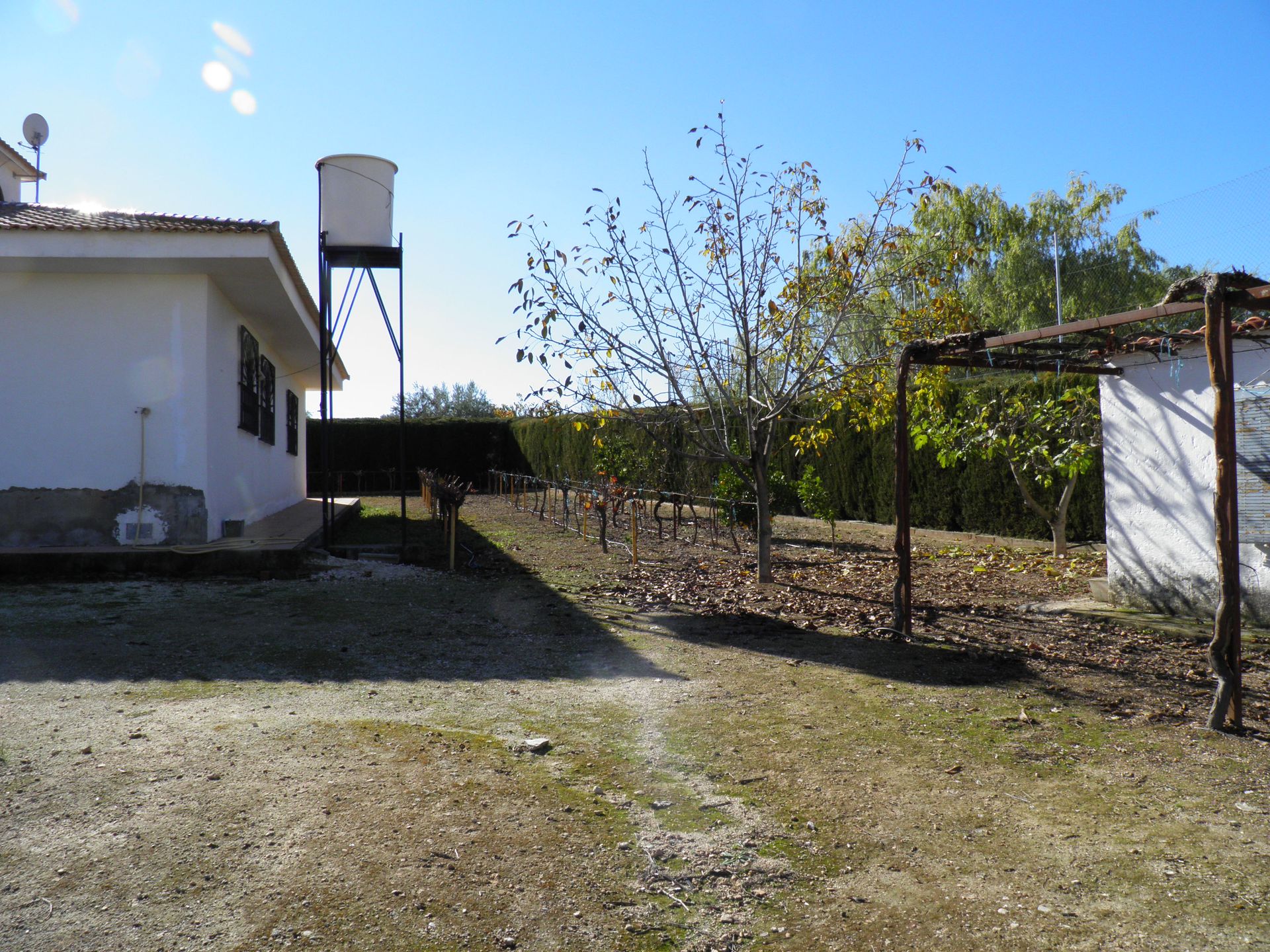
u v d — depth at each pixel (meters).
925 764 3.99
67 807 3.33
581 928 2.63
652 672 5.64
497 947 2.52
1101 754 4.11
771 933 2.63
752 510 14.51
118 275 10.05
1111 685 5.28
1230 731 4.41
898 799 3.59
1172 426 7.09
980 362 6.81
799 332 9.04
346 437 31.34
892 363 8.99
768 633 6.89
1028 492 11.21
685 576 9.99
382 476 31.59
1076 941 2.57
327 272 10.52
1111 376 7.67
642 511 16.33
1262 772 3.86
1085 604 7.77
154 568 9.30
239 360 12.29
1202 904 2.76
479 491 30.34
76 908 2.64
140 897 2.71
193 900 2.70
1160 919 2.68
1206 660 5.84
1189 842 3.19
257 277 10.31
